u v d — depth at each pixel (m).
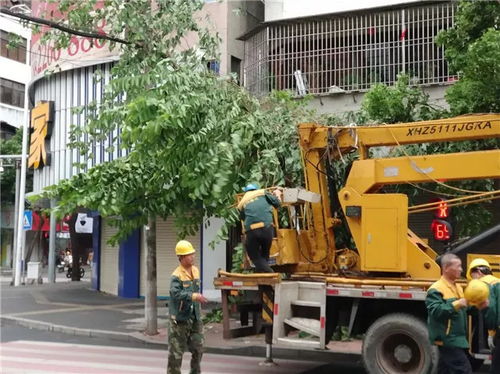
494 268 8.45
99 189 11.98
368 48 16.98
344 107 16.70
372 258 9.20
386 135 9.80
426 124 9.60
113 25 13.16
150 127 10.44
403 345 8.61
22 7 20.89
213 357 11.62
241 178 12.50
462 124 9.41
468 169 9.15
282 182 12.30
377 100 13.64
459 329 6.24
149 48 13.22
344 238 10.40
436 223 9.15
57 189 12.11
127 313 17.30
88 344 13.05
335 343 12.09
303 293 9.61
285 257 9.93
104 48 20.78
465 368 6.19
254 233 9.54
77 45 21.42
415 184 10.31
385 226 9.18
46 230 43.66
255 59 18.66
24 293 23.23
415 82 15.14
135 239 21.25
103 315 16.89
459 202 9.70
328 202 10.23
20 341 13.32
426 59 16.31
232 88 12.94
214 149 11.16
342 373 10.19
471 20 12.27
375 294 8.74
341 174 10.59
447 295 6.29
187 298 7.99
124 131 10.82
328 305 9.23
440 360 6.32
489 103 12.02
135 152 11.41
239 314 10.30
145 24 13.04
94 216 24.27
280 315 9.28
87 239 46.72
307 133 10.26
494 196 9.34
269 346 10.47
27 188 35.19
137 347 12.81
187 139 10.99
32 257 42.84
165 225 20.53
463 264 8.70
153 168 12.06
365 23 17.09
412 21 16.53
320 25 17.62
